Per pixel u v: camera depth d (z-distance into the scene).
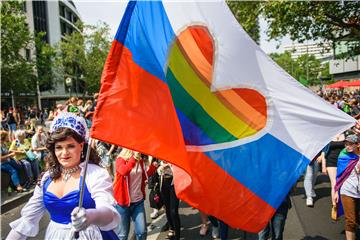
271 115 3.67
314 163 7.04
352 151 4.86
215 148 3.56
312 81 73.56
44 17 58.50
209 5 3.43
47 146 2.43
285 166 3.63
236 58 3.55
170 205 5.30
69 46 47.22
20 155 8.96
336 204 5.11
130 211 4.59
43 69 43.25
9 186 8.65
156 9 2.98
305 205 7.10
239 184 3.53
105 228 2.41
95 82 49.22
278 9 12.77
